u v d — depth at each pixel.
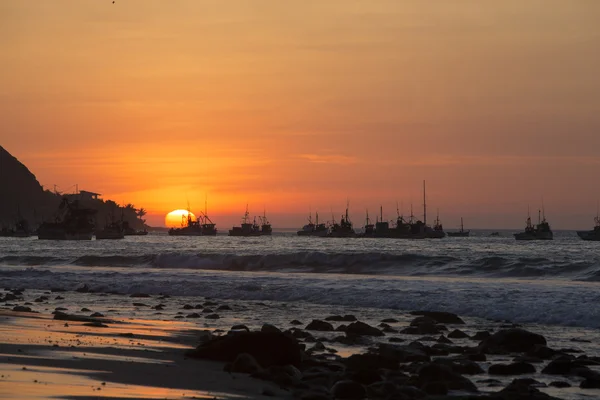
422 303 63.50
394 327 51.44
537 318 55.94
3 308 57.31
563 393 30.53
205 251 181.88
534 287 73.00
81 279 89.31
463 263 98.81
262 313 60.03
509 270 92.75
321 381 29.84
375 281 80.56
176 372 30.36
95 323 47.09
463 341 45.03
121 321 51.53
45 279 89.75
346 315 55.94
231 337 34.94
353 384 28.31
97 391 24.23
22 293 77.56
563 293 65.69
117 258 123.12
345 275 93.38
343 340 43.97
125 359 32.88
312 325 49.91
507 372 34.53
